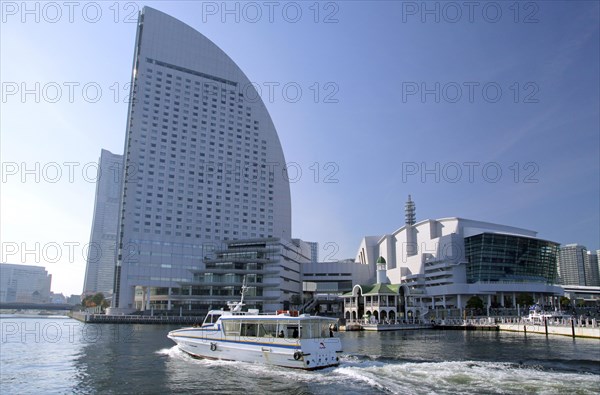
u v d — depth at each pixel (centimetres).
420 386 3206
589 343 6944
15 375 3916
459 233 17250
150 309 15162
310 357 3862
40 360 4791
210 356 4556
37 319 19450
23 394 3219
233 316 4481
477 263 16562
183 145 19888
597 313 14525
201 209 19712
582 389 3078
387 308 12988
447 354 5288
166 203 18788
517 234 17112
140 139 18850
